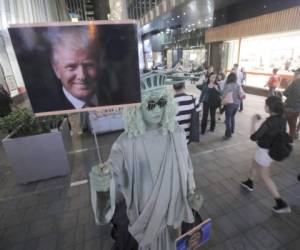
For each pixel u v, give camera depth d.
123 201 1.29
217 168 2.93
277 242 1.77
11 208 2.31
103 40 0.64
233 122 4.00
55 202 2.38
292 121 3.56
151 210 0.99
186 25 12.25
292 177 2.63
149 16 11.09
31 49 0.60
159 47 17.11
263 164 2.07
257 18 7.23
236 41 9.07
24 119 2.64
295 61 6.66
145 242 1.04
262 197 2.30
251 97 7.63
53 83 0.65
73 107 0.69
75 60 0.64
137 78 0.72
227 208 2.16
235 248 1.72
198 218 1.44
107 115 4.42
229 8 8.59
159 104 0.92
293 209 2.11
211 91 3.97
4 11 3.72
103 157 3.44
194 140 2.52
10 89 6.44
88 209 2.25
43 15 6.01
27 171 2.71
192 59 12.05
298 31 6.09
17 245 1.84
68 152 3.25
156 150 0.97
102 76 0.68
